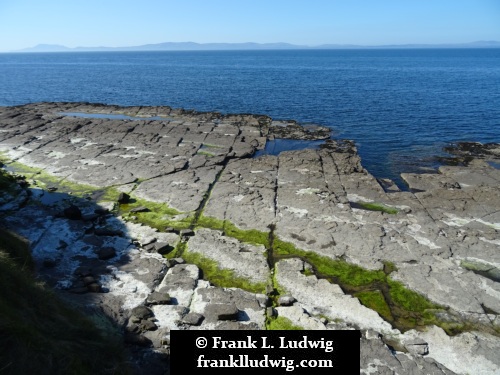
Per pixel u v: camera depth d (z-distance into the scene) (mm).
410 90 67125
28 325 8562
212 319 12062
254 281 14305
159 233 17312
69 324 10031
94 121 37188
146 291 13320
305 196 21094
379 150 32125
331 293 13695
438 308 13141
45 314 9812
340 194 21453
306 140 34344
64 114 43219
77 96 64812
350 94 62344
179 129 34594
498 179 23812
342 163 26438
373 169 27594
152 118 41812
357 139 35375
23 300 9633
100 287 13234
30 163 26156
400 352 11219
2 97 63625
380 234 17266
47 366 7875
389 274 14820
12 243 14867
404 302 13453
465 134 37156
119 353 9992
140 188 22219
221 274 14664
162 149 28969
